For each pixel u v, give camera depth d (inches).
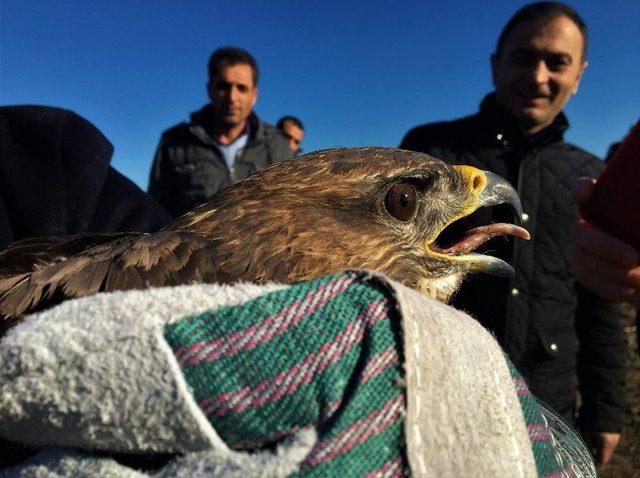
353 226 17.2
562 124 36.8
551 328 35.9
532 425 11.2
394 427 8.2
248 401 8.2
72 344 8.3
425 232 19.5
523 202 36.2
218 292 9.5
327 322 8.8
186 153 62.7
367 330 8.7
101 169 23.2
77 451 8.7
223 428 8.2
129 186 26.3
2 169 20.7
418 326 9.0
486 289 35.5
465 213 20.8
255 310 8.8
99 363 8.2
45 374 8.2
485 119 39.1
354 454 7.9
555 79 36.6
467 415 9.2
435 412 8.7
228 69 60.6
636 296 21.8
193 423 8.1
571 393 37.9
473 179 21.5
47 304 11.9
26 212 20.1
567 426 16.5
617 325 38.7
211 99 63.8
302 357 8.5
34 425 8.5
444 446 8.6
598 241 19.5
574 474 12.6
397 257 18.3
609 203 17.4
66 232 20.7
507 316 35.2
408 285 18.8
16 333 8.7
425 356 8.8
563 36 36.1
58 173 21.5
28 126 22.5
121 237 15.3
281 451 7.9
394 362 8.5
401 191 18.4
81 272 12.5
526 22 37.3
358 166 17.9
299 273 15.7
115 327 8.5
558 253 35.8
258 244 15.6
